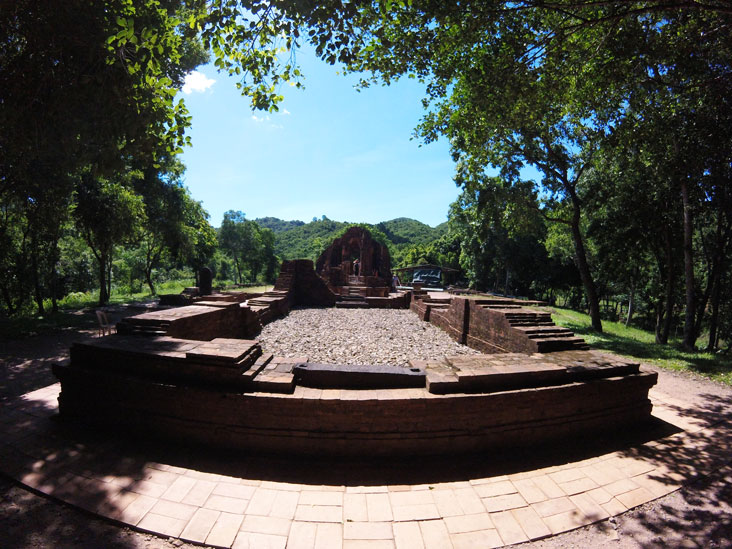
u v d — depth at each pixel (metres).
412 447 4.55
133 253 45.81
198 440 4.58
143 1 6.23
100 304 21.05
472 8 6.52
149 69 6.17
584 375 5.39
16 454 4.16
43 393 6.09
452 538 3.21
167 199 26.45
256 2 5.02
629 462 4.59
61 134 6.64
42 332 12.83
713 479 4.21
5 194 13.64
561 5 6.27
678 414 6.30
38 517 3.23
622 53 7.50
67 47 6.21
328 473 4.18
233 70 6.74
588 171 17.08
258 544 3.05
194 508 3.44
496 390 4.90
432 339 11.96
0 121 6.29
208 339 8.28
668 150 10.91
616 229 17.30
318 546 3.06
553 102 9.52
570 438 5.18
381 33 7.06
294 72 6.84
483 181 17.06
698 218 15.41
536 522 3.46
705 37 7.91
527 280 40.50
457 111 9.41
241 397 4.47
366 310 20.28
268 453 4.47
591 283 17.02
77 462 4.06
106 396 4.92
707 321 21.62
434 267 41.94
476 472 4.30
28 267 18.83
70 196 15.77
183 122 6.88
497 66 7.47
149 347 5.12
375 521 3.39
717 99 9.45
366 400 4.45
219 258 63.44
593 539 3.27
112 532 3.12
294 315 17.12
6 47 6.44
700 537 3.27
